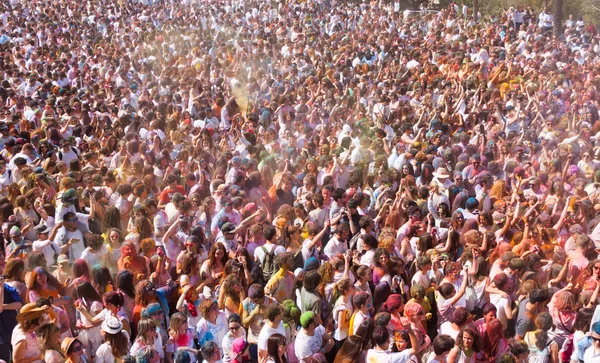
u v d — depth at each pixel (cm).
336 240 1109
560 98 2206
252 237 1140
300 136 1792
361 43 3081
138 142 1497
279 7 4034
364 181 1471
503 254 1036
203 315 917
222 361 896
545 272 1044
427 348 905
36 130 1795
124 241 1054
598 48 3166
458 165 1475
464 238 1141
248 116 1895
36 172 1345
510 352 854
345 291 932
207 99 2098
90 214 1222
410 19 3950
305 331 873
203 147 1616
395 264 1020
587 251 1102
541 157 1636
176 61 2850
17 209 1215
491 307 870
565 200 1329
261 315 934
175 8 4016
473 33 3397
